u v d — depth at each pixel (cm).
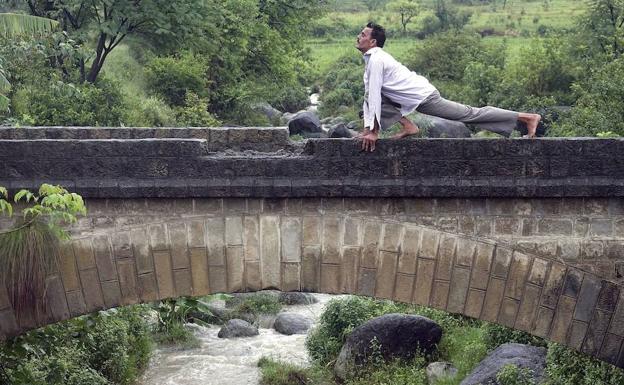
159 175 1009
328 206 1027
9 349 1183
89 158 1008
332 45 7581
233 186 1009
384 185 1008
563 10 8600
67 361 1559
